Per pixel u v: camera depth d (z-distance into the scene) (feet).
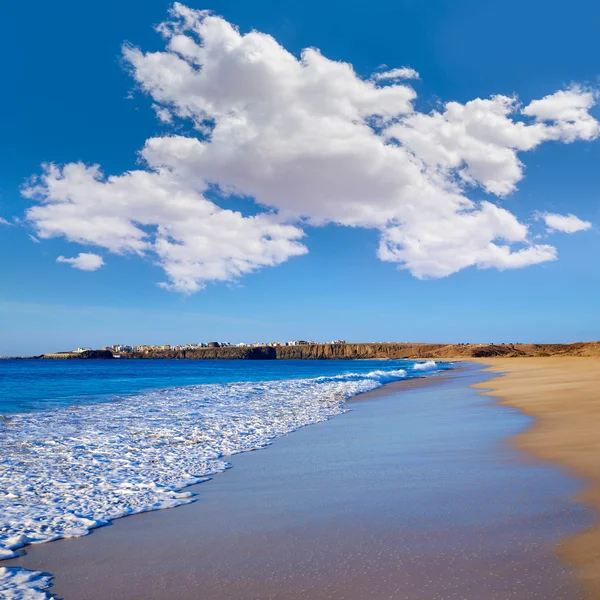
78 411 62.85
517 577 13.53
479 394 77.61
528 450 31.14
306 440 40.11
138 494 24.86
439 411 57.00
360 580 13.97
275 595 13.42
